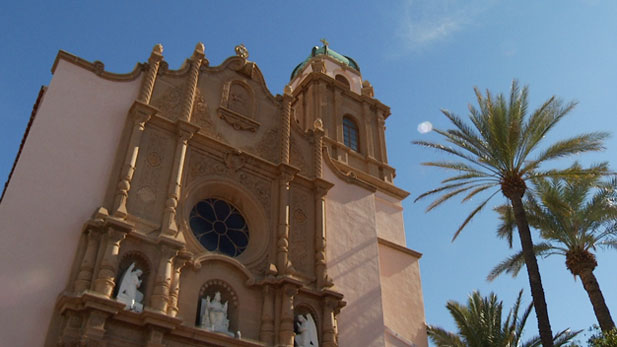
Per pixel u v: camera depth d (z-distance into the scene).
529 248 22.19
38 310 15.01
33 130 17.59
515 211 23.20
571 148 23.56
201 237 19.84
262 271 19.97
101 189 17.84
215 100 22.81
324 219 22.83
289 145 24.02
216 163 21.14
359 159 29.83
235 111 23.22
